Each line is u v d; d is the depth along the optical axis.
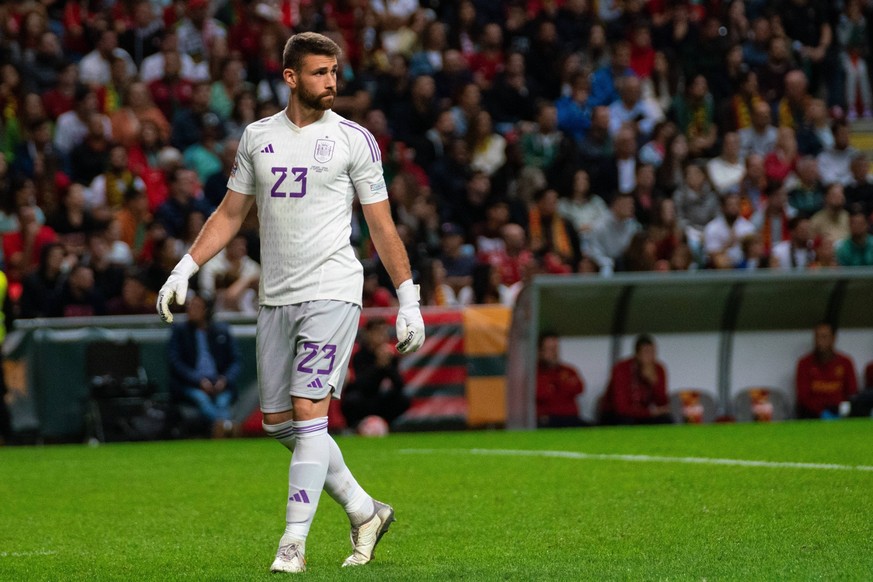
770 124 74.69
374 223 18.77
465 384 51.94
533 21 75.50
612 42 78.12
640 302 52.72
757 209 68.12
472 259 59.25
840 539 19.55
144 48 70.81
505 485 28.94
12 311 49.81
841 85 81.81
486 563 18.39
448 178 64.25
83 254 55.59
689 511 23.36
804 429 43.66
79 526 24.44
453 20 76.31
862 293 54.03
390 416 50.88
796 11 81.38
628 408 51.28
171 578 17.91
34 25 66.75
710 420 53.72
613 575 16.66
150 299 53.78
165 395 50.09
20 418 49.09
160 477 33.59
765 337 54.56
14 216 57.38
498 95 72.06
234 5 71.25
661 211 61.31
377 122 64.12
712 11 80.25
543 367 51.31
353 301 18.44
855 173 70.38
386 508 19.02
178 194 58.53
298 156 18.36
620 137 68.44
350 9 73.06
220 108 66.31
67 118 63.12
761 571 16.78
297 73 18.31
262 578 17.19
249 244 56.66
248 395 50.97
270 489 29.98
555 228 62.22
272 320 18.47
